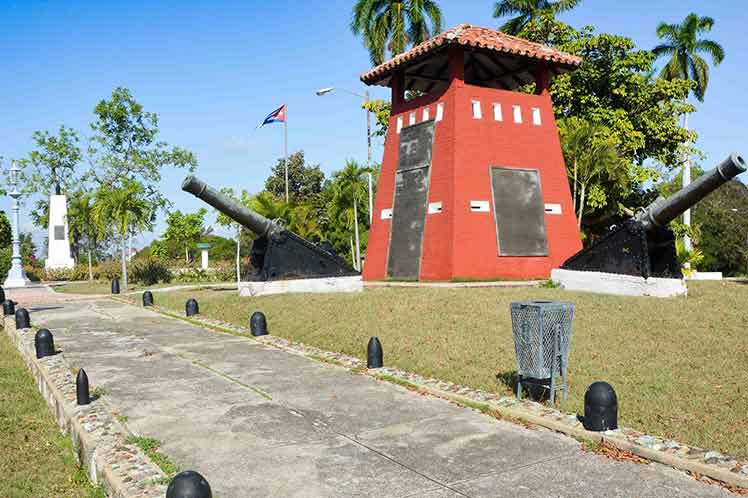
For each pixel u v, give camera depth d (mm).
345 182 40281
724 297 16703
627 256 18266
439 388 9266
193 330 15922
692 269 35750
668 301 15922
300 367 11148
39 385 11492
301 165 70125
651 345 11469
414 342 12438
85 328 16594
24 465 7590
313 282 20484
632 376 9531
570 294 17594
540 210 24719
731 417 7617
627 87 34562
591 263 19516
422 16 38719
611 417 7090
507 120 24719
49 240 47781
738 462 6113
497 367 10352
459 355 11211
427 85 29656
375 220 26766
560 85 33344
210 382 10023
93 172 44156
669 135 35500
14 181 42500
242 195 37062
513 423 7723
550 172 25422
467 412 8219
